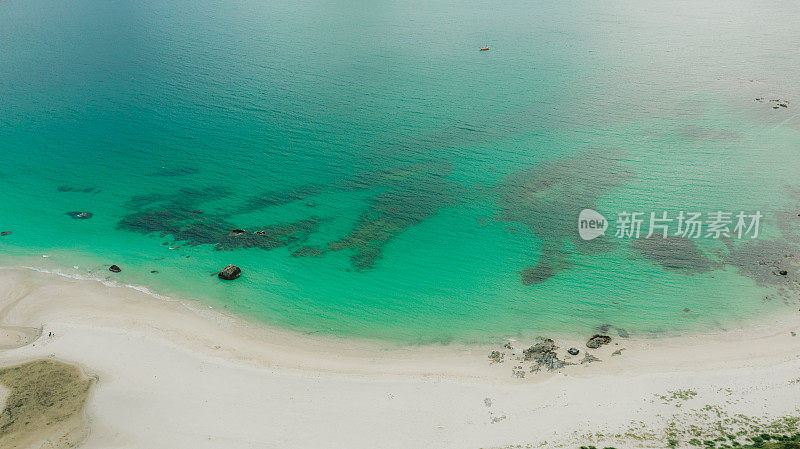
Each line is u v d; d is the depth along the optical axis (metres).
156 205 70.69
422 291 53.91
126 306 52.84
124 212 69.44
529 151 78.44
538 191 68.81
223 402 41.12
